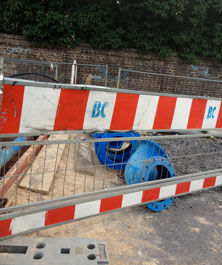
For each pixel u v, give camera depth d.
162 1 11.08
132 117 2.50
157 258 2.40
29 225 2.18
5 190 2.99
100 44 10.85
